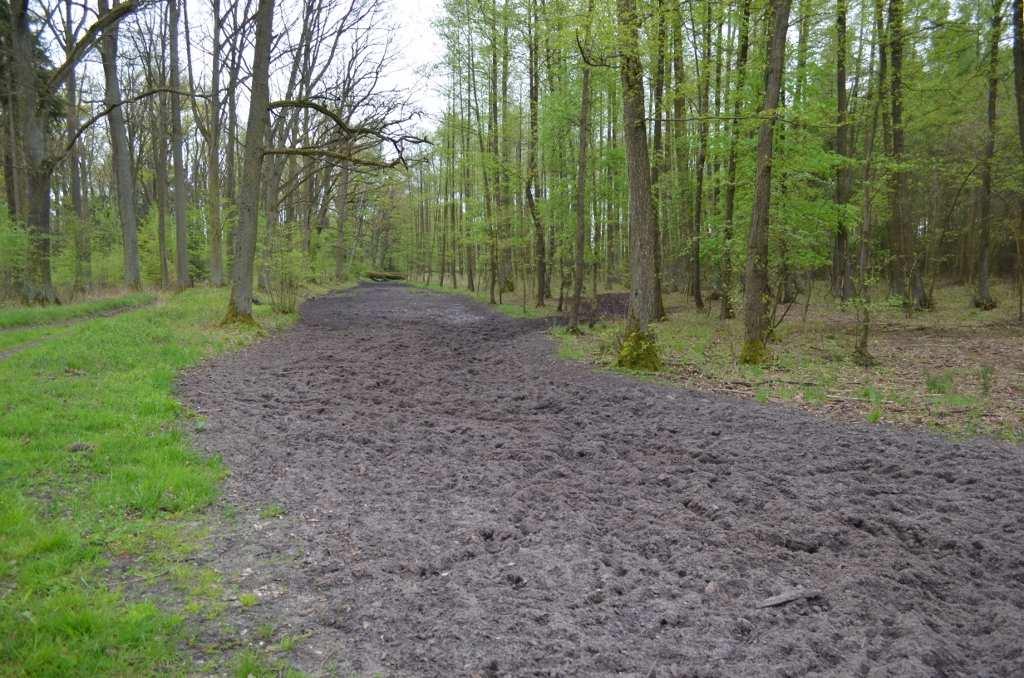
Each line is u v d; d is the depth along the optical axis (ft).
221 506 16.14
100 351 31.55
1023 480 18.43
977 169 59.52
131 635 10.25
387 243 214.90
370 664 10.00
